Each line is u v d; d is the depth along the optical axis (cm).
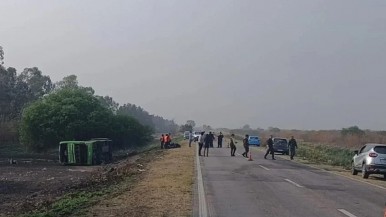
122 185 2439
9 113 10369
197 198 1850
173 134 18562
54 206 1777
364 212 1562
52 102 7288
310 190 2148
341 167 3931
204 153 4869
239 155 4975
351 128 9388
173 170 3145
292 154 4684
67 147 5581
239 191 2077
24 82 12381
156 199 1823
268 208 1617
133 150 9194
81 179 3662
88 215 1484
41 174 4338
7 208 2069
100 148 5825
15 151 7812
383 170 2825
